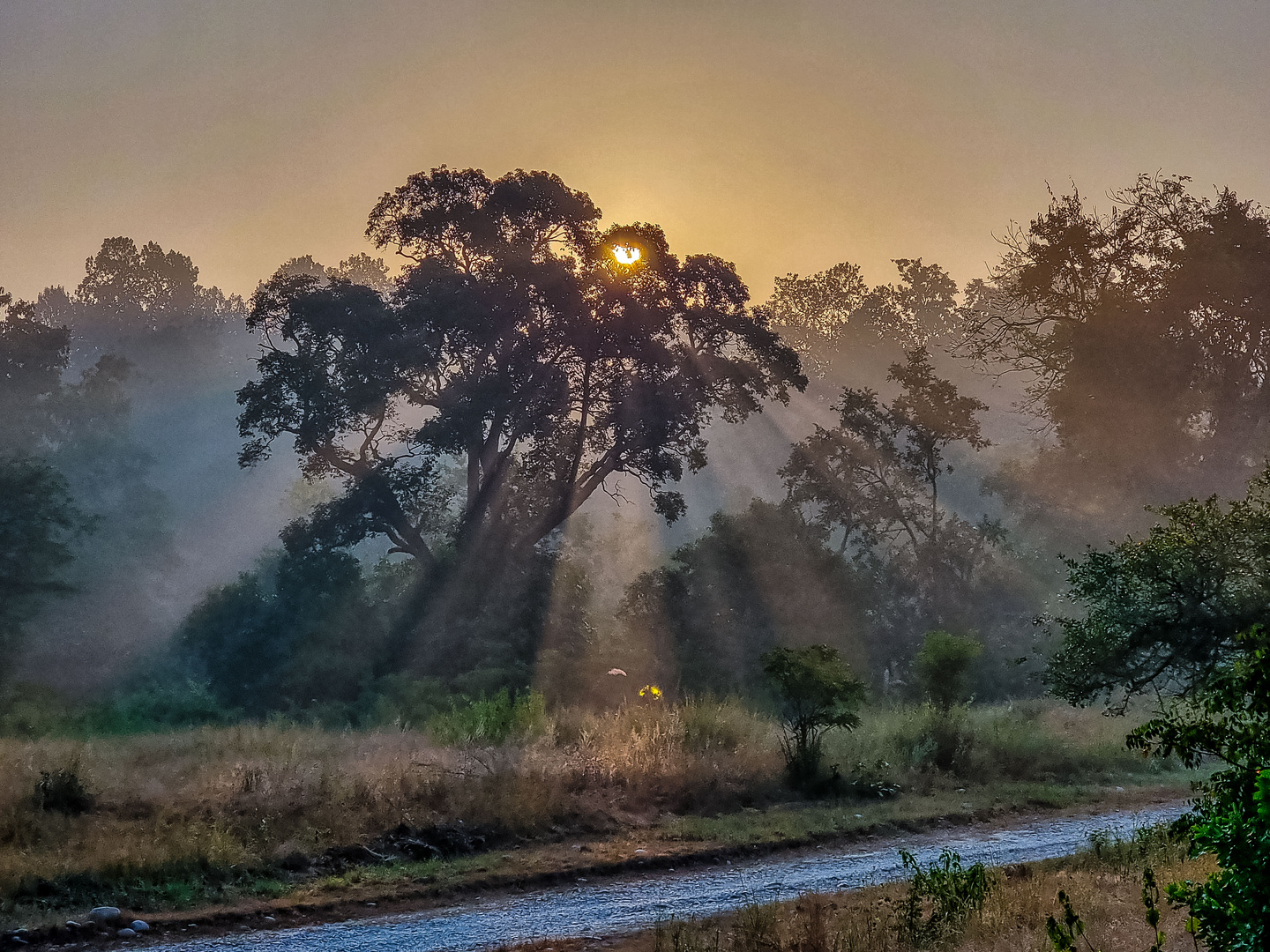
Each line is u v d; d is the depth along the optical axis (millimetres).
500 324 43062
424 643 40938
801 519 47531
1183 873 10859
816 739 19297
